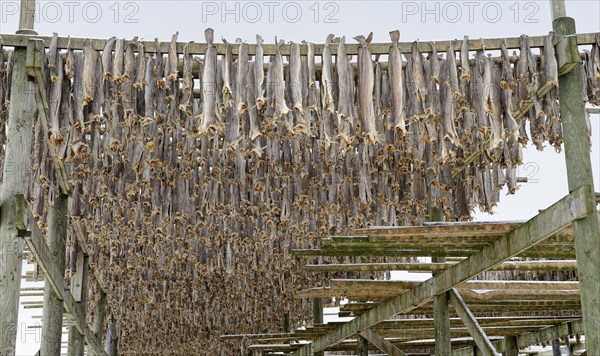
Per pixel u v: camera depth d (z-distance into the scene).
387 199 7.80
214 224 8.57
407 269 7.55
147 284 11.88
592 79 5.78
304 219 8.11
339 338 11.47
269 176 7.43
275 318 14.85
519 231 5.99
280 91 5.39
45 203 7.16
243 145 6.16
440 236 6.21
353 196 7.42
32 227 5.98
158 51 5.59
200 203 8.15
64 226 8.22
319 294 8.70
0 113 5.80
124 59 5.53
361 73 5.44
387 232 6.08
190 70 5.57
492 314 11.37
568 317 10.17
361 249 6.78
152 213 7.60
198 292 12.73
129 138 6.10
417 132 6.50
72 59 5.56
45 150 6.54
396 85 5.43
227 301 13.31
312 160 7.03
